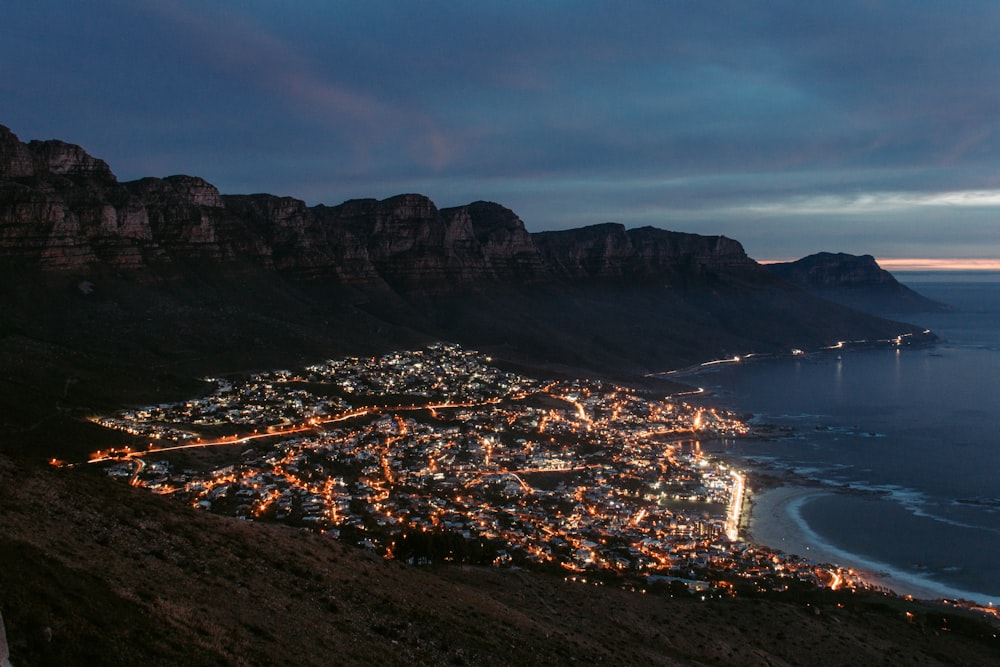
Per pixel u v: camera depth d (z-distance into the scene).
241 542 52.59
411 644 44.53
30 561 34.41
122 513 48.38
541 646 52.50
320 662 36.53
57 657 27.77
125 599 34.56
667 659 61.31
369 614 47.31
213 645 33.62
